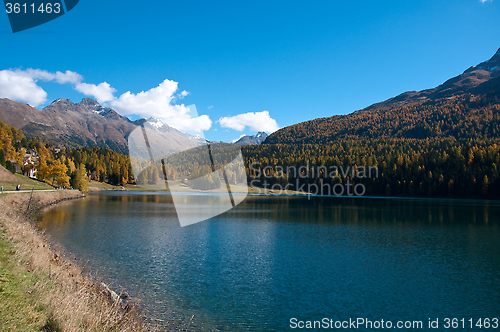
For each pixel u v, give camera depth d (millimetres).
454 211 72938
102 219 47594
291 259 26812
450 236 40000
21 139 165250
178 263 23953
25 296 7664
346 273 23094
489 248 32938
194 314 14805
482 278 22438
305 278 21594
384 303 17672
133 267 22078
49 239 27844
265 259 26516
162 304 15680
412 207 83312
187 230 40750
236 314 15281
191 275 21031
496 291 19781
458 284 21047
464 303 17875
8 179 75938
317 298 18078
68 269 15070
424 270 24328
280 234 39781
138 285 18281
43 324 6621
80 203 73812
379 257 28328
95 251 26281
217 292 18141
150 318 13625
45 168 93250
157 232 38219
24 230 17875
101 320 8391
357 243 34750
